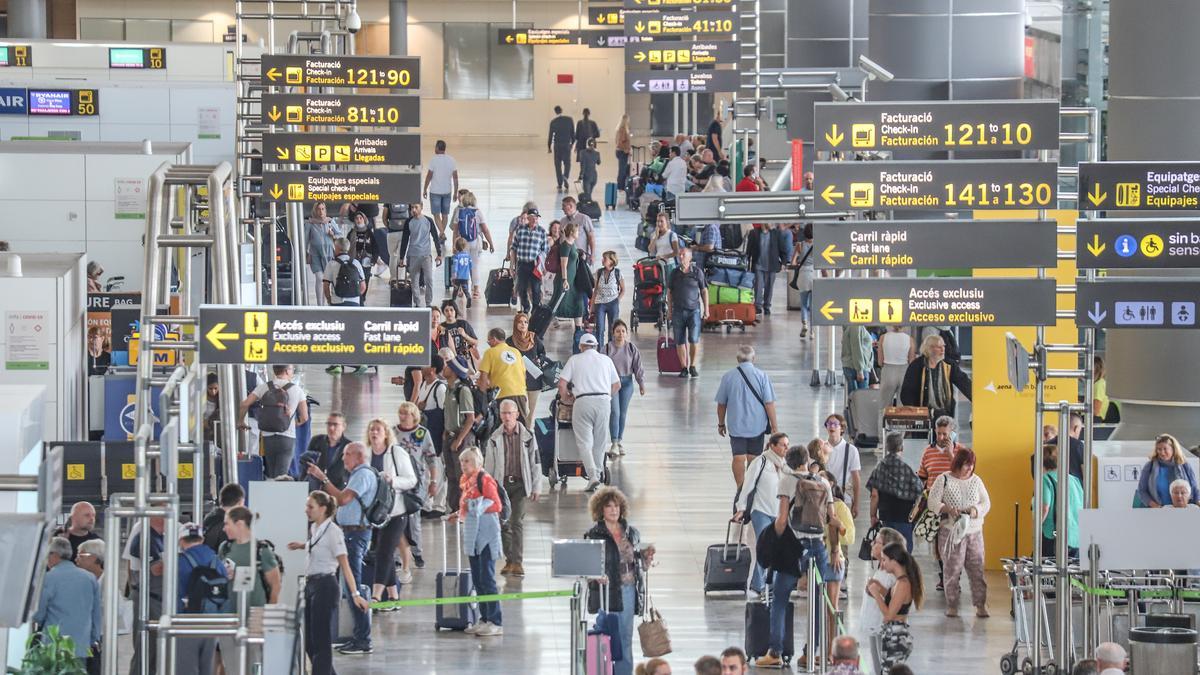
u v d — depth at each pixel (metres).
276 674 22.62
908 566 26.20
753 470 30.23
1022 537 33.31
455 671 27.22
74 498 28.11
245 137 44.75
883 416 36.84
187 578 24.83
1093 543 26.47
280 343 24.36
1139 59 33.03
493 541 29.09
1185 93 32.91
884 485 31.31
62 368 32.94
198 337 24.39
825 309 28.44
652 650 25.80
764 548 27.69
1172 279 27.20
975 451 33.22
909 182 28.19
